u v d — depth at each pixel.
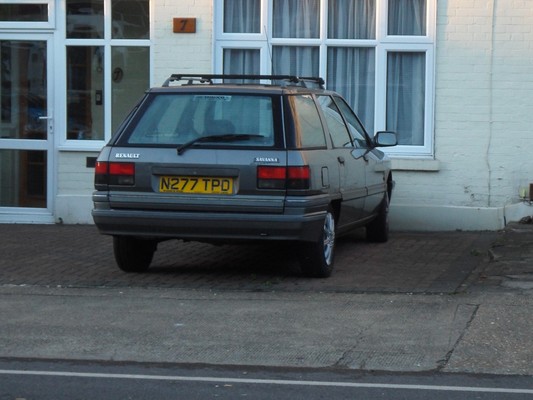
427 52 14.40
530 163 14.15
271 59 14.79
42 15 14.80
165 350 7.85
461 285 10.23
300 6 14.78
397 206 14.39
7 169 14.96
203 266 11.48
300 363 7.49
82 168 14.79
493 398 6.62
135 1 14.75
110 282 10.45
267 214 9.63
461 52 14.22
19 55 14.93
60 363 7.51
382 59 14.60
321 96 11.34
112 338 8.20
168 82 10.93
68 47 14.85
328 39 14.74
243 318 8.84
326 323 8.66
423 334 8.29
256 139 9.80
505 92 14.15
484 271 10.92
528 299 9.48
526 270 10.88
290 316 8.91
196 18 14.57
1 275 10.84
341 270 11.12
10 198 14.97
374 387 6.86
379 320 8.75
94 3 14.79
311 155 9.91
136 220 9.81
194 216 9.70
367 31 14.73
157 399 6.54
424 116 14.52
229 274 10.94
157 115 10.12
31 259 11.84
